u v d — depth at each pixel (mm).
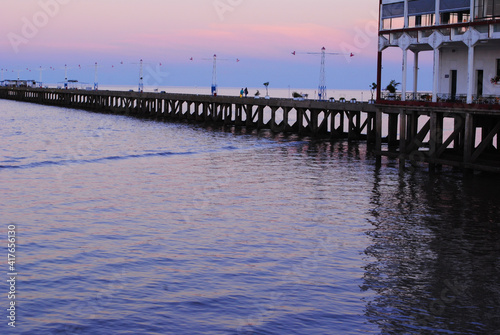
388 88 41156
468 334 13383
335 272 17188
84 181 31594
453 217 23828
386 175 33625
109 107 102500
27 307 14586
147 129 65875
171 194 28203
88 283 16219
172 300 15086
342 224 22641
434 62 34281
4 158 40594
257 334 13297
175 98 80062
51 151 45344
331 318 14133
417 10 35562
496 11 31516
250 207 25453
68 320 13914
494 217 23844
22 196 27312
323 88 61312
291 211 24734
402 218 23625
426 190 29203
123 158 41281
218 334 13305
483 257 18688
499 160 33000
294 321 13930
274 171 35219
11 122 76875
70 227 21938
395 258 18484
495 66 33312
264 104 62125
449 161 32719
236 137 56000
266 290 15781
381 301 15102
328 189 29547
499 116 31797
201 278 16625
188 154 43500
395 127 40469
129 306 14711
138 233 21219
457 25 32719
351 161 39156
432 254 18969
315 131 54719
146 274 16938
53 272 17031
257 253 18938
